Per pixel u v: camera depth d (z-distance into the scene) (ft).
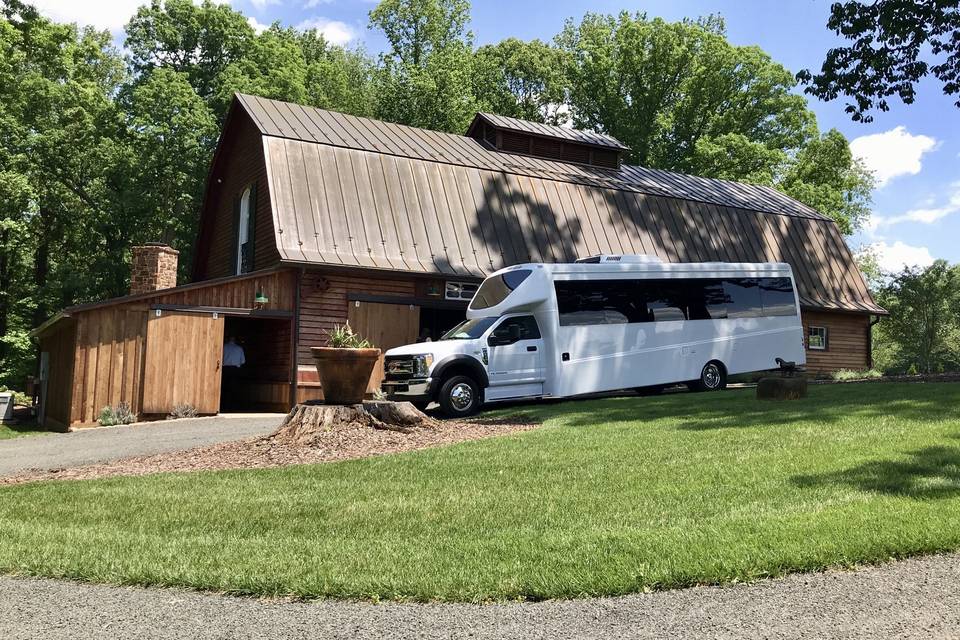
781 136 142.72
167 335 53.06
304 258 56.03
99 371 50.62
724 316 56.34
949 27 58.65
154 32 109.29
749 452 25.30
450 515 19.38
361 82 172.35
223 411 61.62
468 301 63.77
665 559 14.21
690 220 79.92
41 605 13.23
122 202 99.09
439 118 130.93
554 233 70.13
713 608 12.18
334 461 28.76
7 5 79.82
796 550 14.30
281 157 60.34
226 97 101.40
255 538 17.70
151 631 11.85
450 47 146.92
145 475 27.12
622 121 144.97
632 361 51.80
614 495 20.49
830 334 83.46
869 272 176.14
